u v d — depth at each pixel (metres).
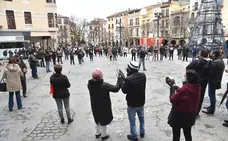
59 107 4.71
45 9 30.27
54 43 32.19
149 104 6.09
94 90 3.76
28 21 29.00
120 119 5.00
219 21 18.27
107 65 16.12
